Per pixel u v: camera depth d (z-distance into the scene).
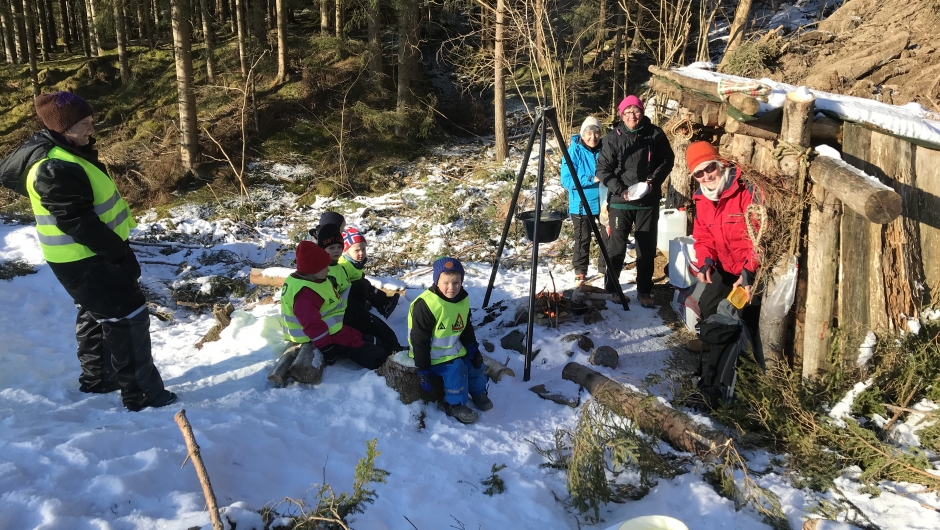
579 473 3.02
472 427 3.75
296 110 15.80
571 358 4.61
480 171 12.87
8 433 3.04
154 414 3.54
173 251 8.80
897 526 2.84
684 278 4.96
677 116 6.25
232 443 3.11
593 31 15.23
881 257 3.72
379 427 3.64
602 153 5.16
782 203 3.82
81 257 3.35
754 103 3.96
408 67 15.48
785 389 3.60
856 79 6.53
